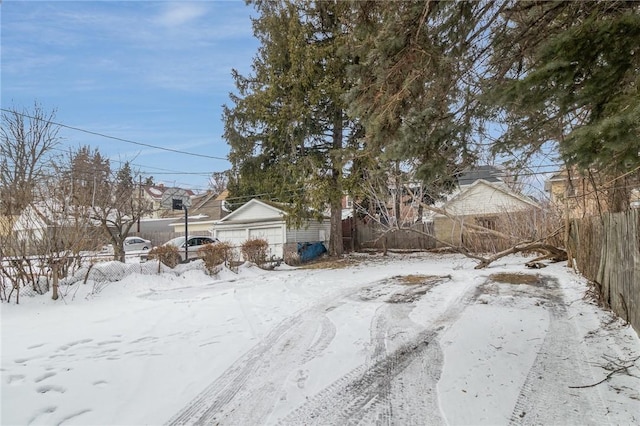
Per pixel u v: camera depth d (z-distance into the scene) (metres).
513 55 3.79
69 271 8.78
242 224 19.70
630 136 2.53
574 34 2.90
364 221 20.48
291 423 2.82
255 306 7.04
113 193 14.58
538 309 5.89
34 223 8.05
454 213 18.50
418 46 3.57
